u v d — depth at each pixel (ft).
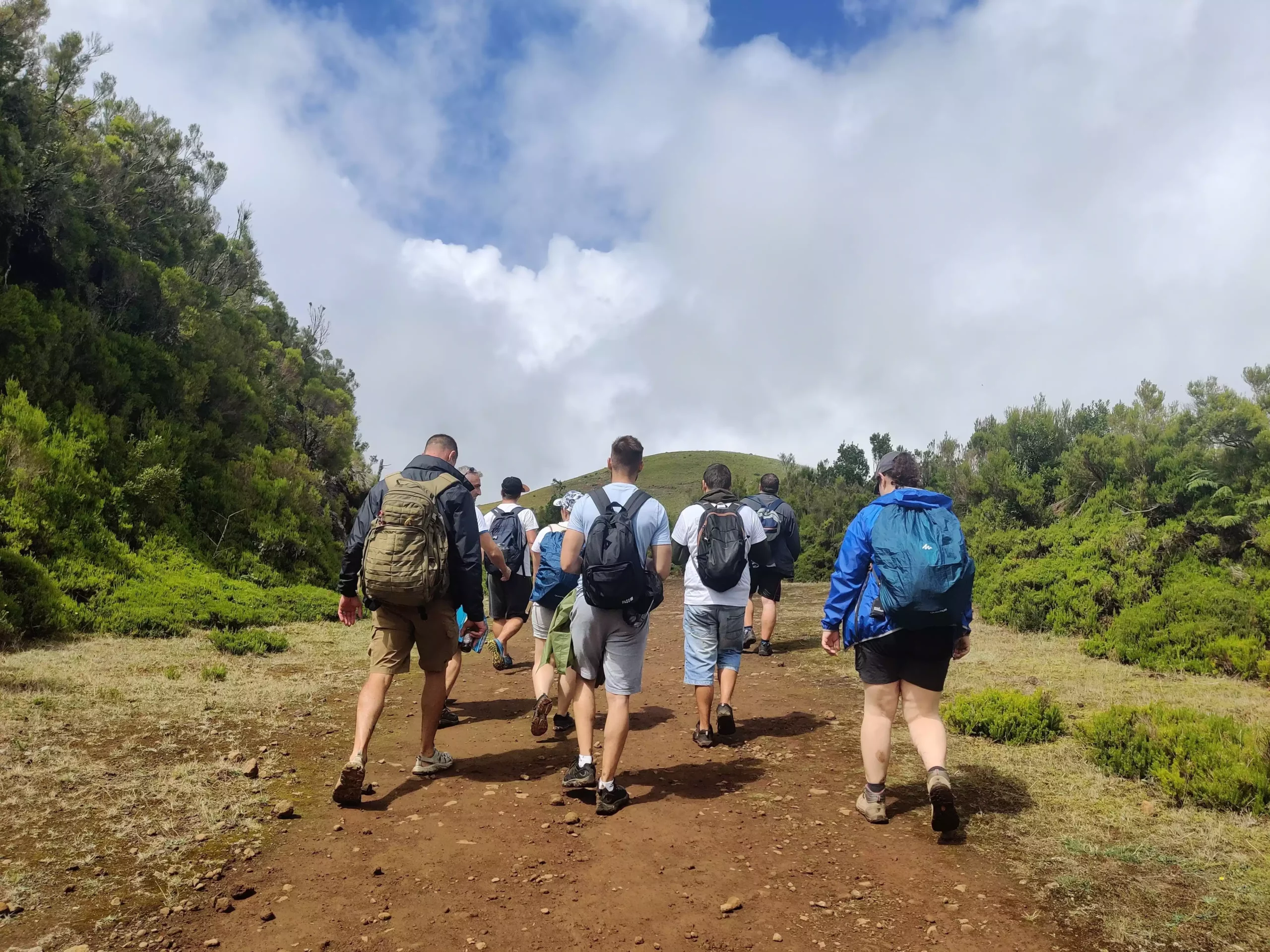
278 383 59.47
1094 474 37.22
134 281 42.88
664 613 45.73
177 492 39.37
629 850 12.53
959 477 45.03
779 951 9.65
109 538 33.76
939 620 12.77
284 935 9.64
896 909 10.62
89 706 18.79
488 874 11.56
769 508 30.01
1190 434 33.09
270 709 20.33
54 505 32.14
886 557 13.01
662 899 10.93
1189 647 23.95
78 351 37.88
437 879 11.33
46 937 9.24
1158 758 14.83
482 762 17.06
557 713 19.71
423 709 15.78
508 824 13.46
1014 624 31.76
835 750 18.25
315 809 13.71
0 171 35.01
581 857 12.25
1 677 20.33
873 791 13.80
